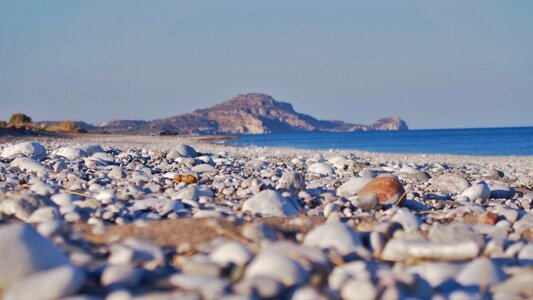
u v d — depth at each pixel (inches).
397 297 97.2
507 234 168.7
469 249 130.2
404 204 233.1
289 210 194.5
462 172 496.4
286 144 2066.9
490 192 281.4
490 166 669.3
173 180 283.4
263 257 108.5
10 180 258.8
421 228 173.6
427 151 1477.6
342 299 100.5
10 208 174.9
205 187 245.0
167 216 183.3
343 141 2657.5
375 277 108.3
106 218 170.7
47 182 254.7
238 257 116.0
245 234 146.3
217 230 153.7
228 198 230.5
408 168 441.7
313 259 118.5
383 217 189.0
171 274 115.1
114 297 95.3
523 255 138.3
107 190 227.1
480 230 173.0
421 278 118.5
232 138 2504.9
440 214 214.8
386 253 137.9
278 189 243.8
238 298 90.5
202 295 98.7
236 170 362.9
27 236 109.3
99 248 136.0
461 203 245.0
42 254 108.3
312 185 292.2
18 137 1167.0
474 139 2802.7
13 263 105.3
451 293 106.8
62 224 139.9
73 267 101.7
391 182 227.1
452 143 2215.8
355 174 375.9
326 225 144.9
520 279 111.5
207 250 131.9
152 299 93.4
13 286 99.3
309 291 96.6
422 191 295.7
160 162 410.6
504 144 2055.9
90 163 354.3
